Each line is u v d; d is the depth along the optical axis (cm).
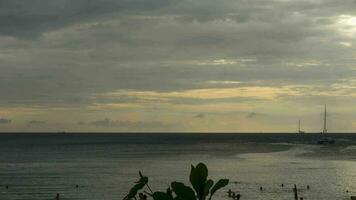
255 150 17788
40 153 16388
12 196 6900
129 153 16275
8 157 14350
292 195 6781
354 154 14862
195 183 296
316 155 14525
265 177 8756
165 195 304
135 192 336
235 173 9475
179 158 13725
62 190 7419
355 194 6756
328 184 7756
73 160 13100
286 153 15700
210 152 16700
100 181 8400
